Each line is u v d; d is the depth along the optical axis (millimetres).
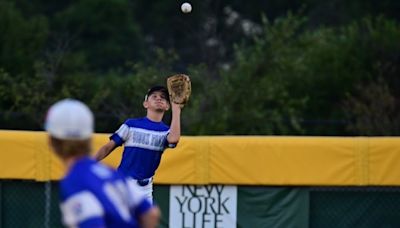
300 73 64438
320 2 108562
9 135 32188
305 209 32000
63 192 13336
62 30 96875
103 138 31750
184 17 107125
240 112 56062
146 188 26672
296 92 65812
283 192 32062
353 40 68938
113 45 102375
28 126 57406
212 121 54000
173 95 25812
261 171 31875
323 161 31688
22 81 54438
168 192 32281
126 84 57250
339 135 64312
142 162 26422
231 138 32000
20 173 32125
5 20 73250
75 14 102438
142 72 54156
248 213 32125
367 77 66688
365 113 57688
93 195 13164
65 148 13320
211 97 56062
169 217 32250
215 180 31969
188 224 32219
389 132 56188
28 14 107938
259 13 120125
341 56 67625
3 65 70125
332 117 65812
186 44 109625
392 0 103062
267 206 32094
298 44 67500
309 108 66125
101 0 102875
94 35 102938
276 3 120062
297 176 31734
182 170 32031
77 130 13289
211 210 32156
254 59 59969
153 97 26531
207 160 32000
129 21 104875
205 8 102188
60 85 57438
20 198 32562
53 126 13312
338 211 32094
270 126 56344
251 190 32125
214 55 75250
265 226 32094
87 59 100750
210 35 88250
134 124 26469
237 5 120438
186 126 53812
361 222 32062
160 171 32062
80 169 13320
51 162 32156
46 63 63469
